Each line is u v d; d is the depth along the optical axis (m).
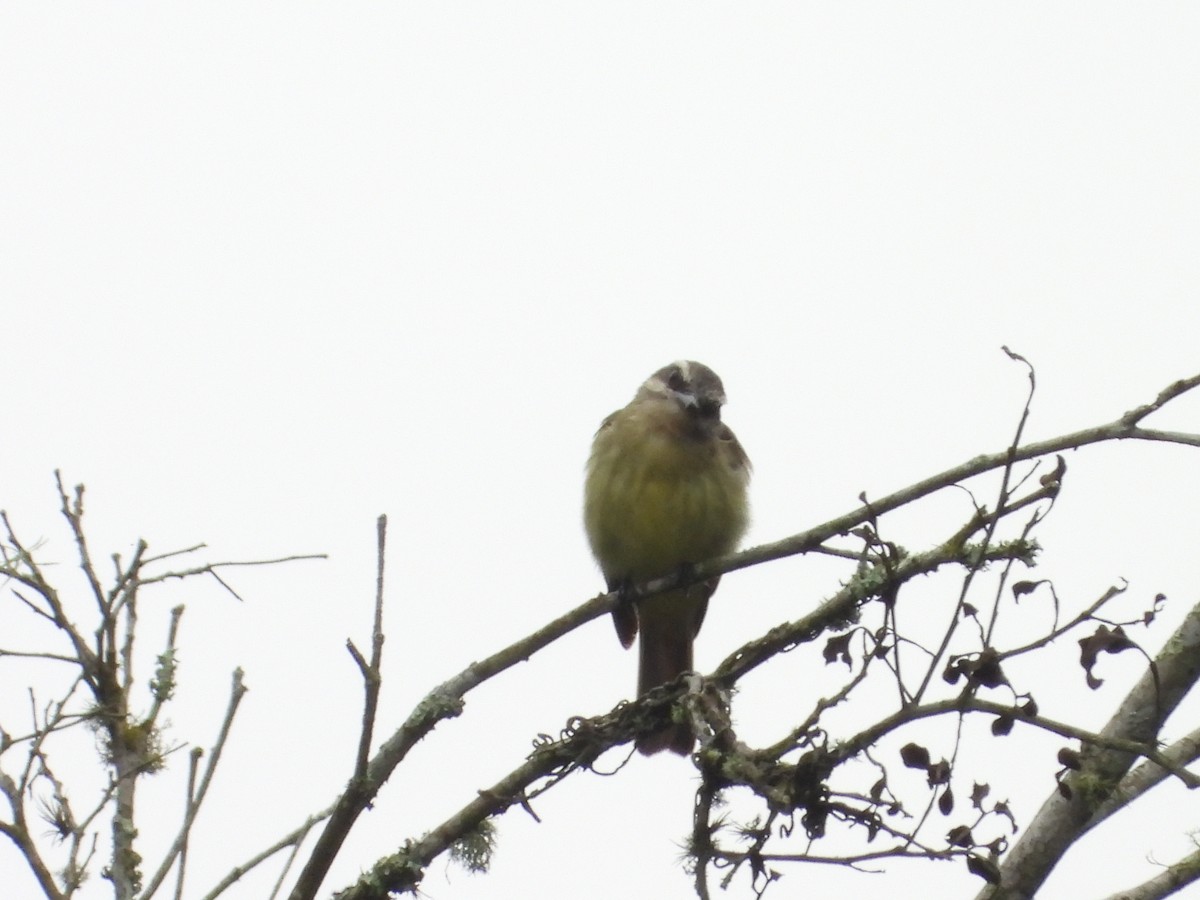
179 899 8.45
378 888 10.35
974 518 10.36
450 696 10.71
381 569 8.82
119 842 9.04
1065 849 9.45
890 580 8.56
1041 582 8.34
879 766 8.11
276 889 8.85
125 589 9.52
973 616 8.36
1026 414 8.59
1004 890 9.45
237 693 9.16
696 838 8.38
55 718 8.77
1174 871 9.66
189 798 8.79
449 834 10.48
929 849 8.00
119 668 9.61
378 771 10.41
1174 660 9.65
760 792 8.19
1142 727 9.59
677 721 10.60
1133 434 10.27
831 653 8.70
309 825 9.17
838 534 10.93
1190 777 8.09
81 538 9.52
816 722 8.50
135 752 9.33
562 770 10.48
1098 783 9.40
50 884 8.35
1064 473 8.84
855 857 8.07
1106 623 8.34
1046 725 8.27
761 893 8.15
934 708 8.32
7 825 8.41
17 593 9.37
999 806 8.00
